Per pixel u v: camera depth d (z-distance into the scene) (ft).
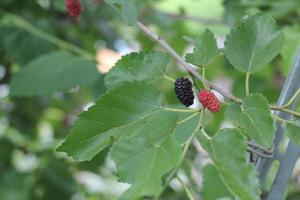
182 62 1.91
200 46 1.89
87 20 3.57
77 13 2.17
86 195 4.00
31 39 3.43
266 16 1.88
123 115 1.72
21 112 4.03
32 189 3.80
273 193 2.05
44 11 3.65
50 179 3.84
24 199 3.68
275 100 3.51
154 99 1.73
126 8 1.96
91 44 3.80
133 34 4.03
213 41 1.88
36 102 4.03
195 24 3.79
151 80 1.98
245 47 1.86
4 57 3.79
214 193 2.63
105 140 1.71
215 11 3.90
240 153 1.59
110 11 3.41
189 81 1.80
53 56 2.98
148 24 3.58
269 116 1.67
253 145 1.91
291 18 3.14
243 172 1.55
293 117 1.79
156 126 1.69
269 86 3.51
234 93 3.29
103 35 3.82
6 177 3.76
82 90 4.08
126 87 1.72
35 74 2.94
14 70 3.83
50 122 4.46
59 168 3.88
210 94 1.70
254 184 1.52
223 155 1.60
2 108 4.02
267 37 1.87
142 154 1.54
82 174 4.26
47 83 2.90
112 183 4.41
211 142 1.63
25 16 3.47
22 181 3.75
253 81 3.39
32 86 2.91
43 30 3.42
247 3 2.96
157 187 1.48
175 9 4.14
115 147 1.56
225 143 1.62
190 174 2.82
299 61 1.99
